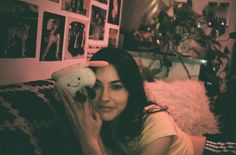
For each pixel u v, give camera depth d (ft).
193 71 6.22
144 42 7.07
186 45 8.27
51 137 2.60
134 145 3.22
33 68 3.58
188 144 3.53
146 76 5.91
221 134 4.19
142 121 3.10
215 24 7.86
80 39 4.76
